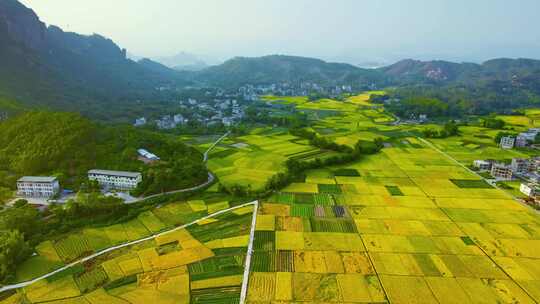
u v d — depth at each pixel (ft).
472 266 346.54
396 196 529.04
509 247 382.42
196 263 350.64
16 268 339.36
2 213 426.10
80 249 376.48
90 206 440.86
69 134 590.96
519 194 534.37
